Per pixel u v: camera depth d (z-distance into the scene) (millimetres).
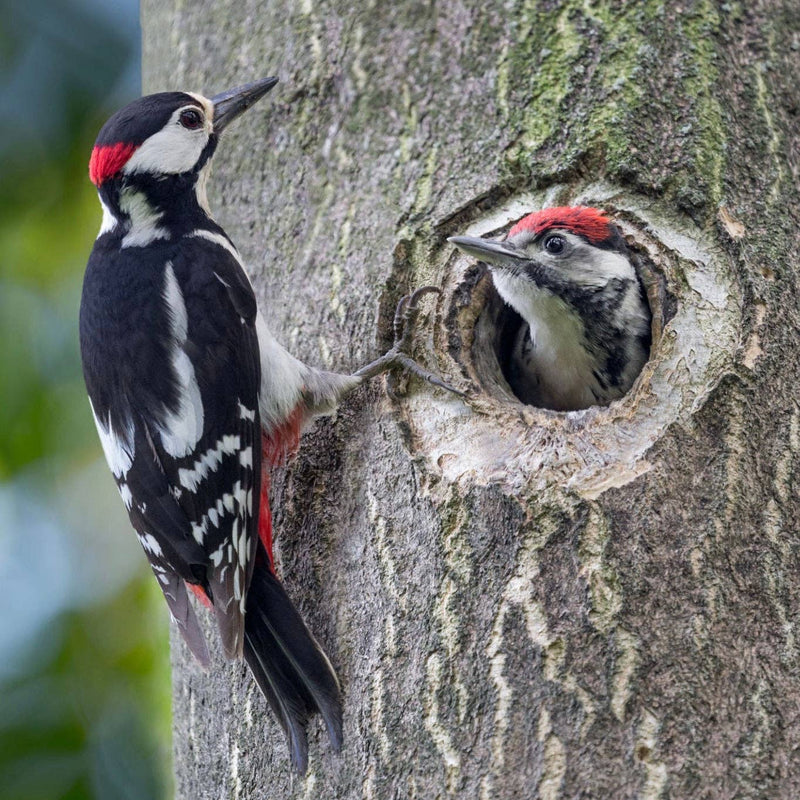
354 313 7941
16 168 11664
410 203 8023
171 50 9570
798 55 8172
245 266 8586
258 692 7508
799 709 6590
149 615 11695
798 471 7055
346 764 6938
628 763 6426
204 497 7555
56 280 11719
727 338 7395
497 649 6730
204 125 8508
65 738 11102
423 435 7570
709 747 6465
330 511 7582
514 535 6906
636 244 7848
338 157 8312
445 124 8117
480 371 8055
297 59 8617
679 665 6598
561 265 8266
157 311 7938
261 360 7840
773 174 7797
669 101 7922
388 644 7012
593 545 6812
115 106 11703
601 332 8719
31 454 11461
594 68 8008
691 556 6812
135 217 8344
